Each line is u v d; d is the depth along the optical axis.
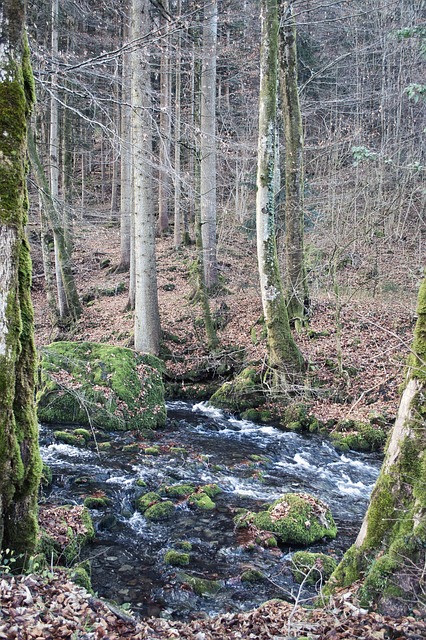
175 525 7.54
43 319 20.66
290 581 6.24
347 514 8.32
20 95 4.00
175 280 22.50
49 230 21.09
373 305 16.12
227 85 25.38
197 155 14.41
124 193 23.11
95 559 6.48
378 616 4.13
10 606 3.74
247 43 20.73
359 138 21.84
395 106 24.78
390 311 15.61
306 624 4.25
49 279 19.48
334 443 11.59
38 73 6.94
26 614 3.70
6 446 4.14
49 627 3.65
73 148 25.56
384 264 17.91
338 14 21.97
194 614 5.52
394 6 23.06
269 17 11.58
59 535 6.32
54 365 12.24
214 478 9.30
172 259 24.72
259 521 7.41
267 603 5.09
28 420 4.47
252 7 20.36
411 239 19.36
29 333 4.52
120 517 7.64
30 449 4.47
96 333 18.69
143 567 6.42
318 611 4.51
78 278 24.44
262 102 11.89
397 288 16.83
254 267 19.88
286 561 6.68
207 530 7.42
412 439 4.49
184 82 23.94
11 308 4.02
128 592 5.86
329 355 14.00
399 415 4.65
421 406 4.46
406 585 4.18
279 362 13.08
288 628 4.02
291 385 12.60
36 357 4.70
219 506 8.21
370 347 14.12
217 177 23.67
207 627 4.76
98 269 25.42
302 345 14.52
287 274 15.43
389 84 25.09
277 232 17.88
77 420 11.67
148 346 16.02
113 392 12.03
